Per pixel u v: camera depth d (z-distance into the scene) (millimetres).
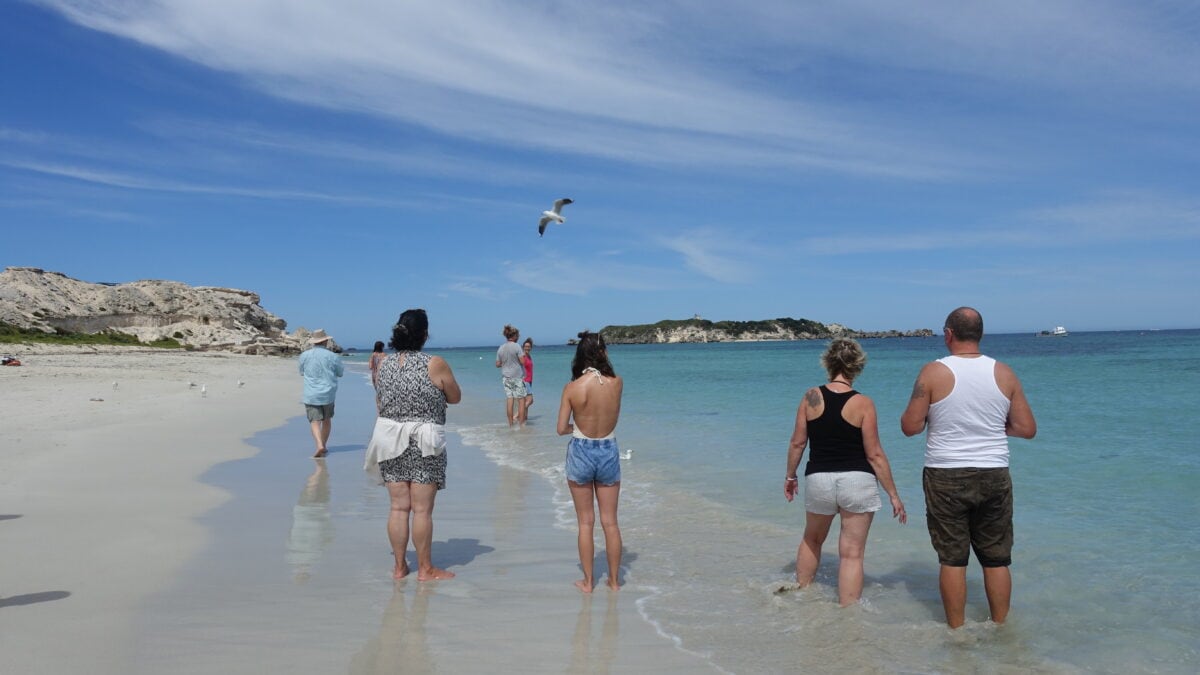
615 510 5621
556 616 4906
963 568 4680
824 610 5031
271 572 5625
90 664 3855
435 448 5586
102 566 5559
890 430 13773
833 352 5273
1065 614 4883
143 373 31250
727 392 24172
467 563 6105
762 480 9555
